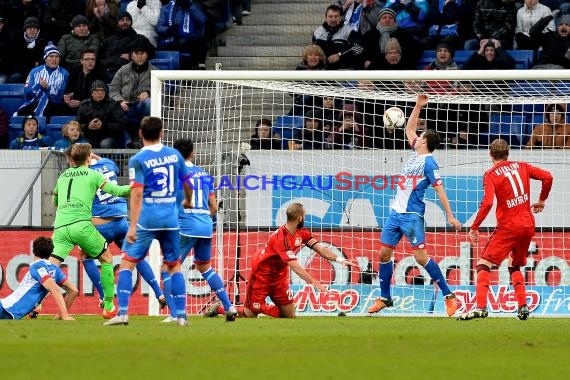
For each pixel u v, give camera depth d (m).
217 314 43.31
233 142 51.09
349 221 48.72
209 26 66.38
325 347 25.55
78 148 40.62
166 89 60.78
